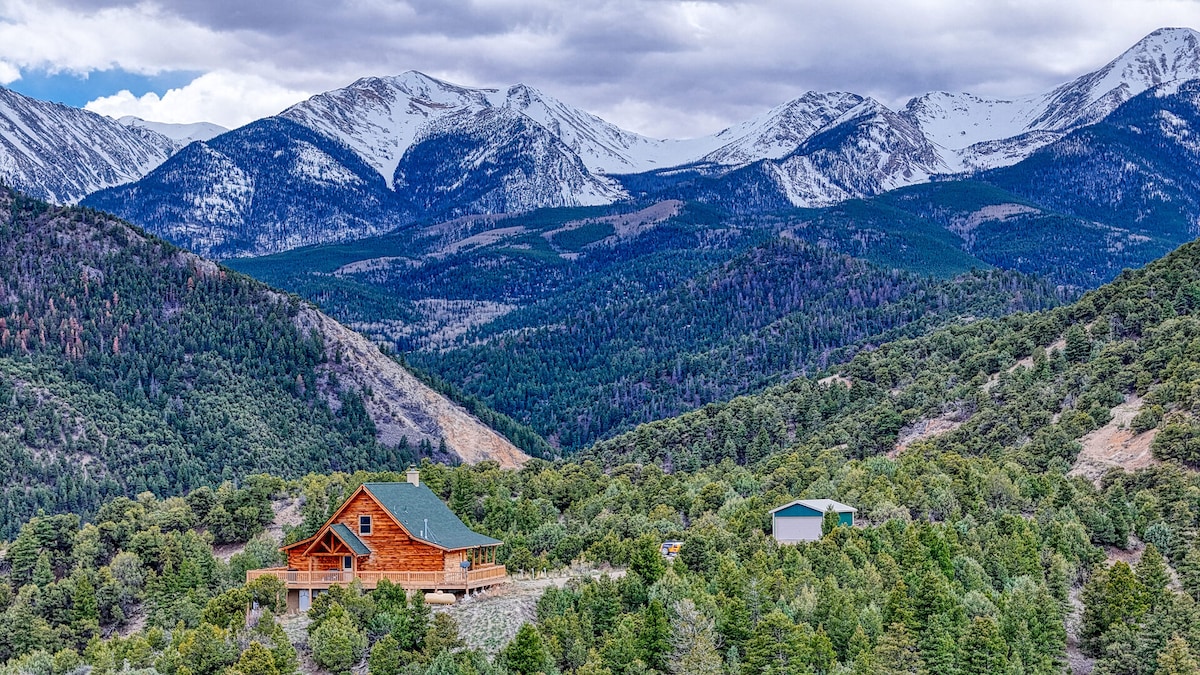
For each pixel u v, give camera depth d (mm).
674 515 190250
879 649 123562
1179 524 177750
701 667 117500
